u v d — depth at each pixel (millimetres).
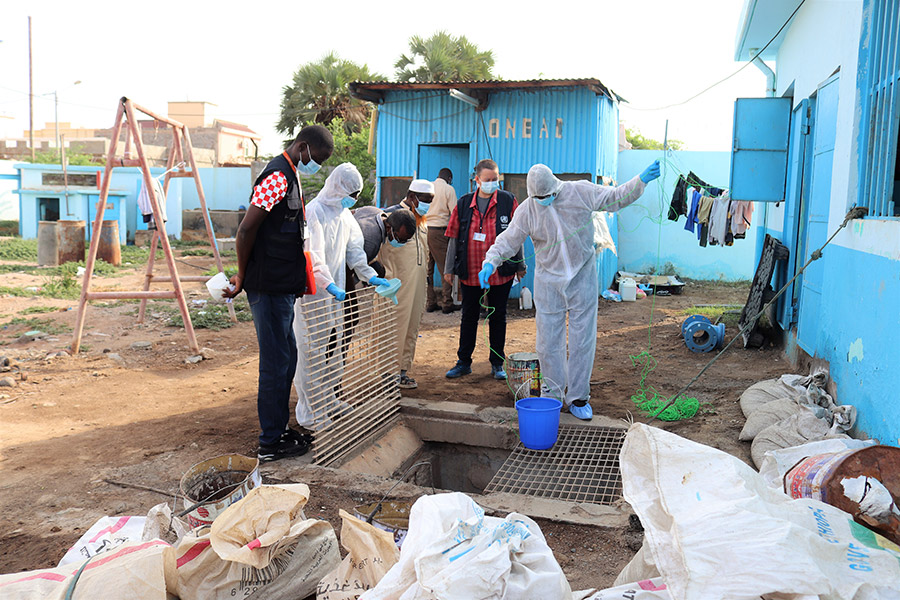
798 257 6992
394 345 5469
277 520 2648
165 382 6379
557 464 4586
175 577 2465
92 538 2846
